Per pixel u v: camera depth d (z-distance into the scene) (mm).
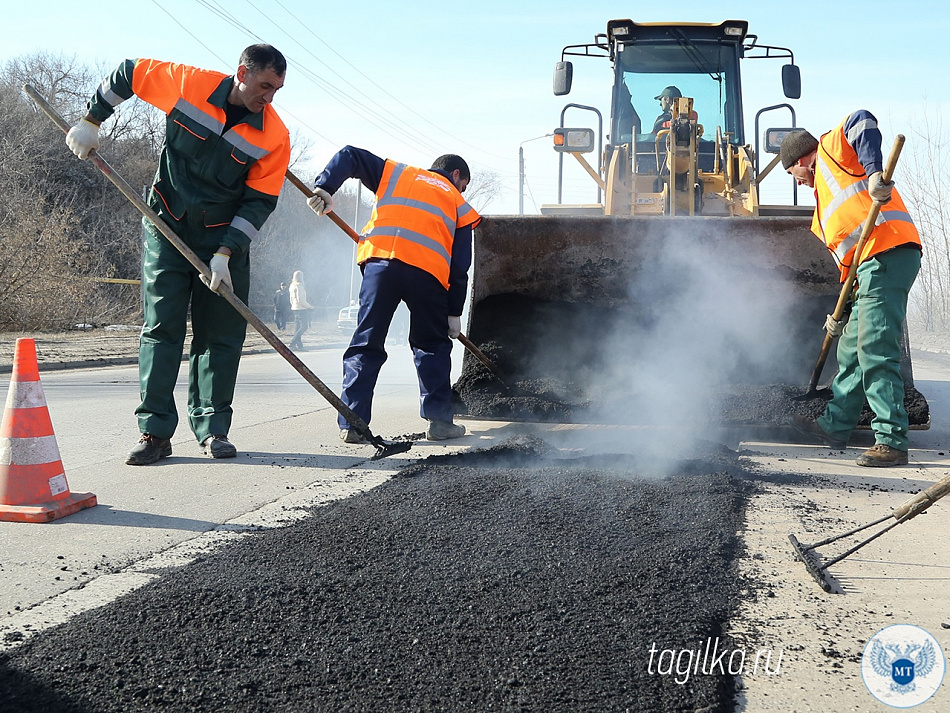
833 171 5059
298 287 18547
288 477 4531
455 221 5621
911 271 4898
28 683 2174
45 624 2602
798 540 3422
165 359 4895
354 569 2979
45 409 3854
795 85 8875
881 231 4902
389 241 5469
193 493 4180
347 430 5578
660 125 8867
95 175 34812
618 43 9305
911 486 4383
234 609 2623
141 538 3455
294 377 10961
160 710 2057
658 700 2119
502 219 6418
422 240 5469
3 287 21797
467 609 2645
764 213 8602
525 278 6508
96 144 4633
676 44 9188
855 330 5109
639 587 2852
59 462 3877
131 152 37562
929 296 22875
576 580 2891
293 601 2686
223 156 4699
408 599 2717
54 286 22609
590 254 6410
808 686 2277
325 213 5379
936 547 3385
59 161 33750
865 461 4879
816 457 5117
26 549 3318
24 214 23984
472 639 2438
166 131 4758
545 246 6438
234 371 5203
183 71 4703
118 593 2857
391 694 2135
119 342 18188
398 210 5504
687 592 2834
